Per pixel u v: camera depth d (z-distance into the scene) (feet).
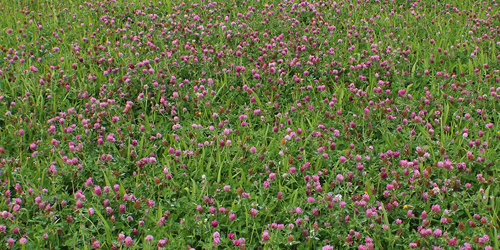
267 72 17.85
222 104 17.39
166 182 15.06
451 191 14.69
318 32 20.67
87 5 25.22
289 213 14.43
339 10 23.12
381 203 14.16
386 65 18.29
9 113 16.55
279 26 21.67
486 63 18.33
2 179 15.14
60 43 20.67
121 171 15.31
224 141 15.80
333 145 15.46
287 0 24.30
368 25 21.62
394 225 14.19
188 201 14.79
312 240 14.12
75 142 15.89
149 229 14.25
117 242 13.97
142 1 25.89
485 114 16.40
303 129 16.22
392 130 16.40
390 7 24.27
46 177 15.21
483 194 14.44
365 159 15.39
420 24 21.49
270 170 15.39
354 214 14.14
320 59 18.75
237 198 14.90
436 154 15.42
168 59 18.48
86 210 14.34
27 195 14.61
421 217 14.12
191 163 15.58
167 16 22.84
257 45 19.53
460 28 21.04
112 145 15.76
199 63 18.62
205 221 14.25
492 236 13.83
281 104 17.39
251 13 22.99
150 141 16.25
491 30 19.93
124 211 14.47
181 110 17.17
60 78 18.20
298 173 15.12
